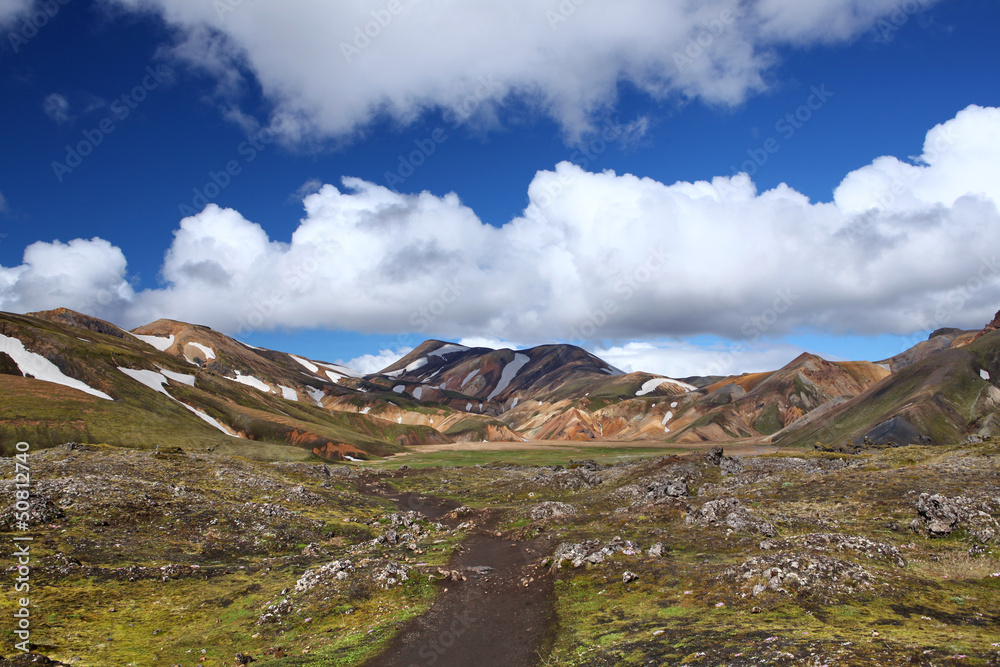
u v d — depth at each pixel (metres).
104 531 46.28
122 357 191.38
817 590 28.33
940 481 49.25
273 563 45.09
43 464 65.50
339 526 59.12
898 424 185.75
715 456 79.81
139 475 67.00
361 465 160.62
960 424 189.12
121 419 137.75
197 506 56.09
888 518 43.28
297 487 74.00
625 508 57.66
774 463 76.69
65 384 160.00
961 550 34.94
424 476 112.00
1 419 119.56
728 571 31.88
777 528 43.34
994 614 25.28
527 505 71.50
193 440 140.38
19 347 167.88
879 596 27.77
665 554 39.31
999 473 48.69
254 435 187.00
